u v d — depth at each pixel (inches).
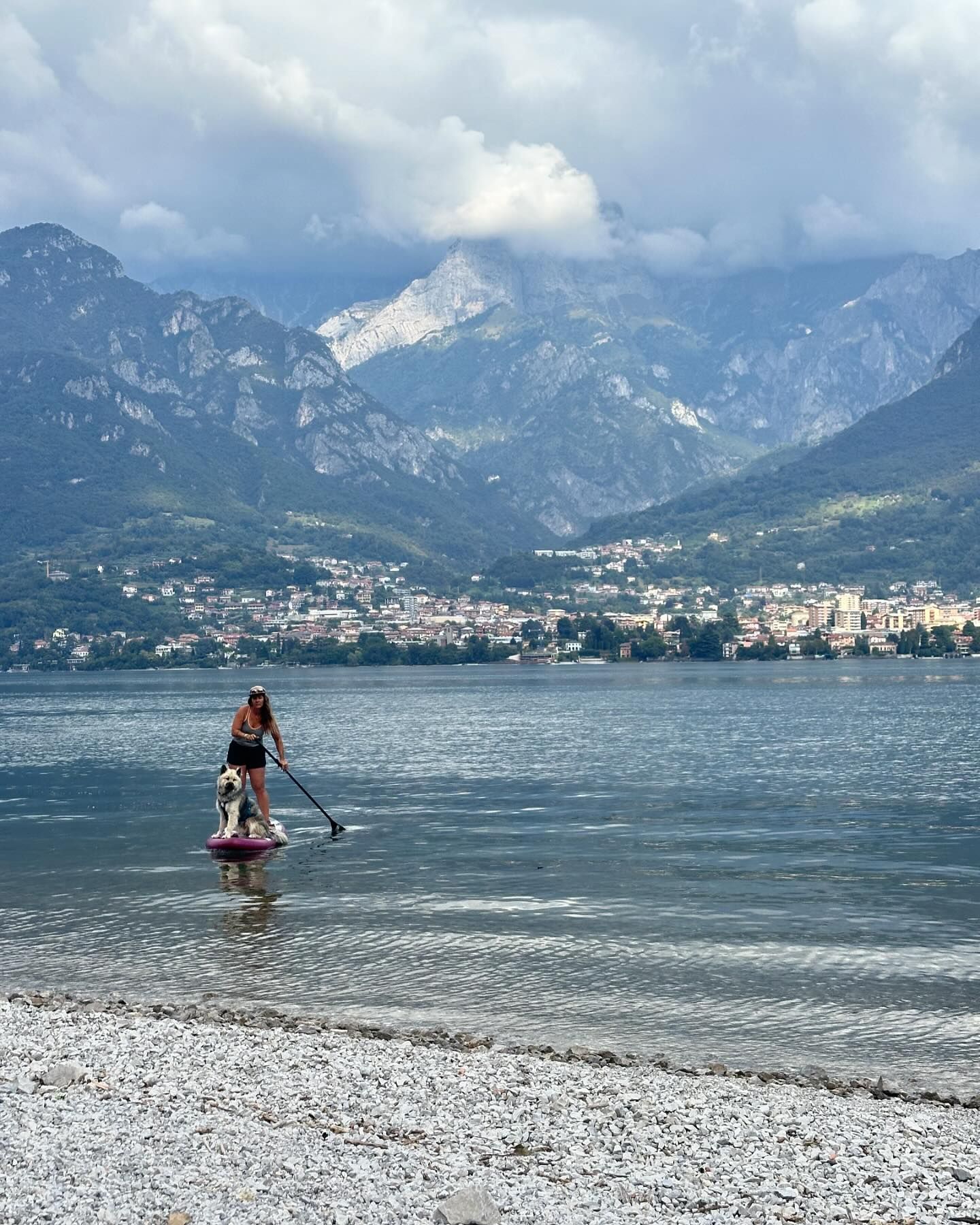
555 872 1653.5
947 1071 824.9
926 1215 559.5
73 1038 854.5
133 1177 575.8
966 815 2283.5
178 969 1109.7
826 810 2374.5
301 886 1537.9
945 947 1206.3
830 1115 710.5
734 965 1127.0
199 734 4943.4
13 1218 527.2
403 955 1165.1
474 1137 655.8
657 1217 553.3
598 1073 792.3
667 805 2448.3
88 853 1823.3
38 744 4458.7
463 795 2632.9
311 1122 670.5
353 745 4200.3
